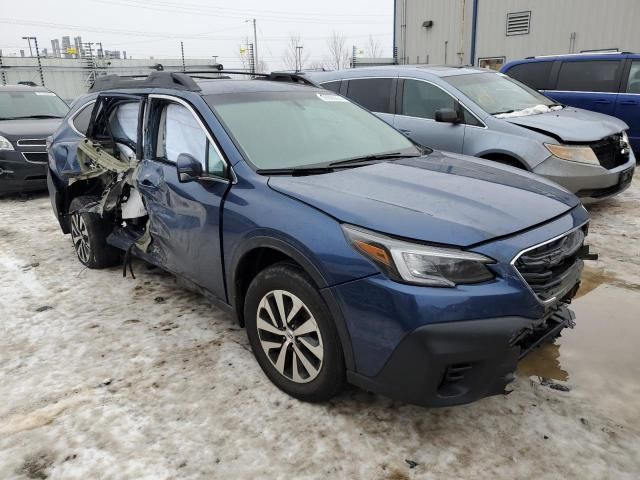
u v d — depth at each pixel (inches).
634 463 88.0
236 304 117.8
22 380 117.3
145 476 88.1
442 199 100.6
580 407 103.3
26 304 158.1
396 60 863.1
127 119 162.6
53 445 95.9
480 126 221.1
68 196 190.4
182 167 116.8
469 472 87.4
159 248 144.4
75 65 1080.8
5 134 301.0
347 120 147.5
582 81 336.5
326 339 95.4
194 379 115.5
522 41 697.0
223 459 91.6
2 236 233.9
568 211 104.7
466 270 85.4
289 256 98.9
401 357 85.7
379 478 86.6
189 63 1181.7
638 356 121.8
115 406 106.7
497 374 87.0
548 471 87.0
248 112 131.6
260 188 109.1
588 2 624.4
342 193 102.2
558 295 95.7
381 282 86.2
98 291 166.4
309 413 102.7
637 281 162.6
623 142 225.0
